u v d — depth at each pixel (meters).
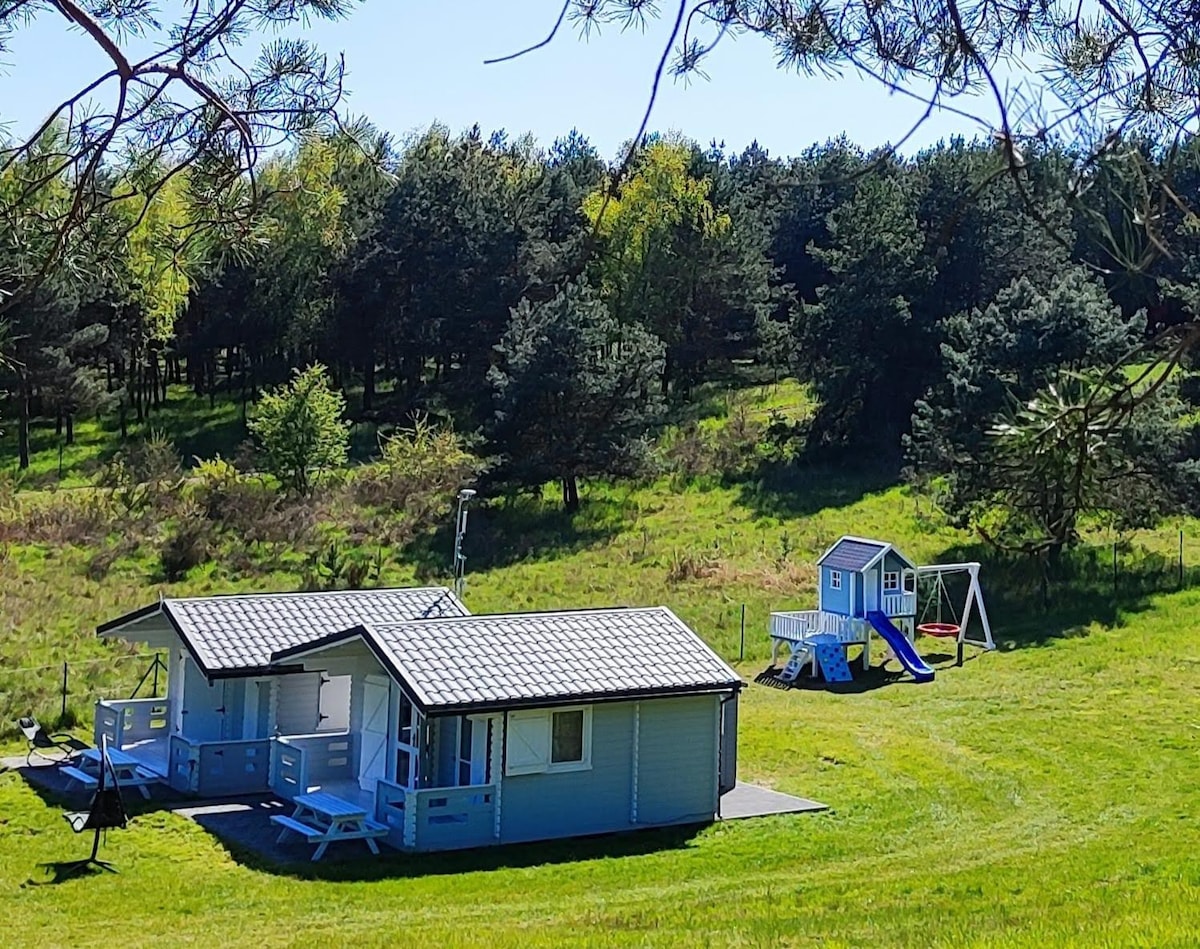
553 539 44.44
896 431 51.62
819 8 5.27
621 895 16.02
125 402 62.53
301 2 5.53
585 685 19.31
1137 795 21.53
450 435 49.53
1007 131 4.36
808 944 11.97
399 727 20.12
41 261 5.48
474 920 14.66
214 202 5.84
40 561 39.03
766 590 38.62
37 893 16.11
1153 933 11.25
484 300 59.31
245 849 18.28
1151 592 36.81
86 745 24.39
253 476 49.50
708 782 20.42
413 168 59.78
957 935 11.78
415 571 40.44
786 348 61.34
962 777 22.91
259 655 21.70
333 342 61.56
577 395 46.94
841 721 27.48
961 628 32.88
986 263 50.97
